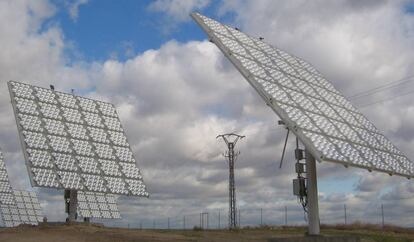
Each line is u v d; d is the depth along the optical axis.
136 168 49.75
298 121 27.91
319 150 25.97
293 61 39.09
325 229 68.50
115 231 39.84
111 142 49.88
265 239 34.19
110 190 45.34
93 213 57.69
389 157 33.38
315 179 31.05
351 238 31.08
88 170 45.00
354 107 38.78
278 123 29.89
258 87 29.16
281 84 31.81
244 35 37.12
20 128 43.00
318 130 28.80
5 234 37.22
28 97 46.12
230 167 81.00
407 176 32.69
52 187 41.03
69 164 43.94
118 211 61.12
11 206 74.69
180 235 40.22
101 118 51.44
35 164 41.31
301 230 62.62
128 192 46.78
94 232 38.19
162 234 40.16
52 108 47.25
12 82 46.00
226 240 33.81
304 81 35.91
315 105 32.56
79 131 47.69
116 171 47.56
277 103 28.20
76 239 34.69
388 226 72.50
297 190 31.23
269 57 35.94
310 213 30.84
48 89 48.91
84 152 46.19
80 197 57.97
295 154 31.61
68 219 43.50
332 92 38.31
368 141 33.34
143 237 35.91
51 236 36.03
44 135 44.09
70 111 48.88
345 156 27.73
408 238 57.50
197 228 57.66
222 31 34.59
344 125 32.97
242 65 30.36
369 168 28.94
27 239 34.69
